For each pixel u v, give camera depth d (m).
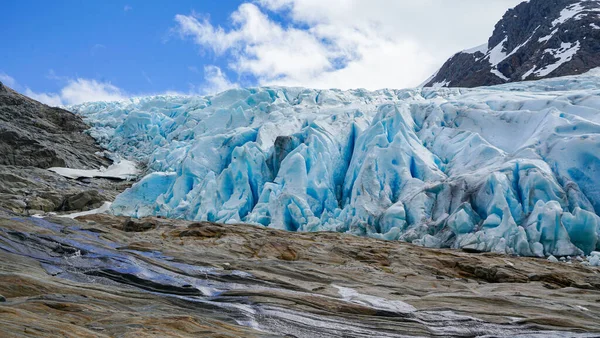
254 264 17.23
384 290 15.02
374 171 30.19
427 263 19.67
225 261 17.44
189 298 12.55
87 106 66.62
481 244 23.38
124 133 53.50
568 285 17.41
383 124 34.69
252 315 11.50
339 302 12.87
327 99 48.53
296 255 20.03
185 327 9.34
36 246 15.88
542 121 30.45
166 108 57.16
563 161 26.80
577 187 25.42
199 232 23.33
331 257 19.88
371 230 27.02
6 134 45.41
